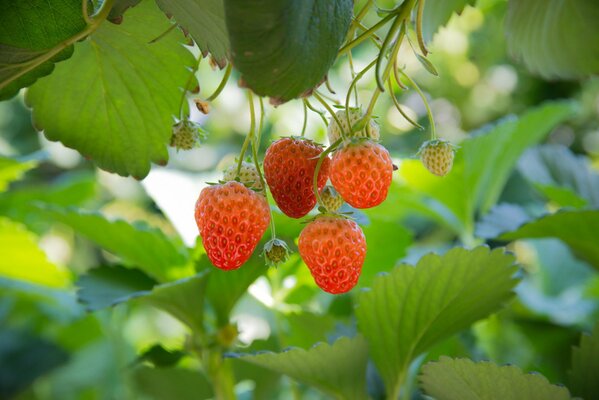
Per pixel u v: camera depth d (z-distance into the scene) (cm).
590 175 74
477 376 41
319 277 43
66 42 40
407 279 45
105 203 105
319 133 74
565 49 51
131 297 48
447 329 46
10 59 41
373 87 89
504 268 44
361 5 57
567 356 67
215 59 40
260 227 42
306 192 43
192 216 58
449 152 45
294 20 34
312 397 67
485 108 114
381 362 48
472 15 107
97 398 84
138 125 49
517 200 98
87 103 48
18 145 110
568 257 79
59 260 104
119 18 40
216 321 51
